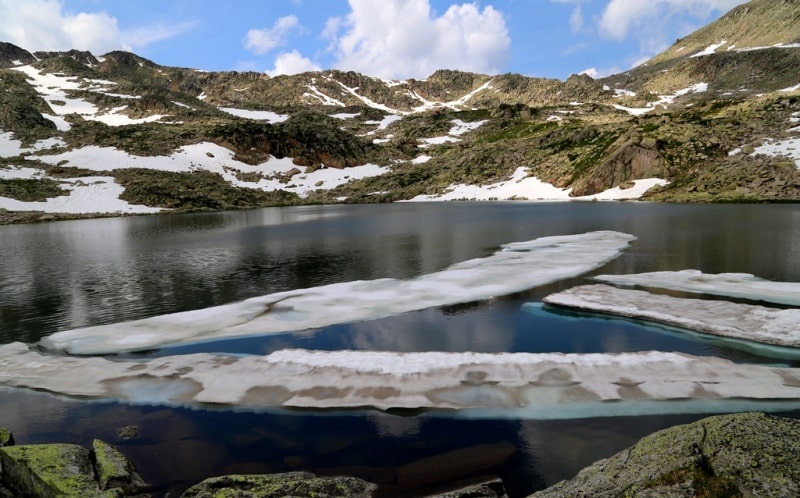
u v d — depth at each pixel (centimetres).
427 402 1234
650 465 723
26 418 1216
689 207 6631
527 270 2862
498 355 1510
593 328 1842
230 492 809
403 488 855
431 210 8581
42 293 2692
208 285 2806
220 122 17050
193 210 10025
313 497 811
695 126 9950
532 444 1016
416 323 1970
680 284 2344
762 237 3672
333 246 4259
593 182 9950
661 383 1285
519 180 12162
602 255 3244
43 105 16625
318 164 15412
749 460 671
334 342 1772
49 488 811
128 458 995
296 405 1245
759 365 1405
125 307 2367
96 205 9569
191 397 1313
